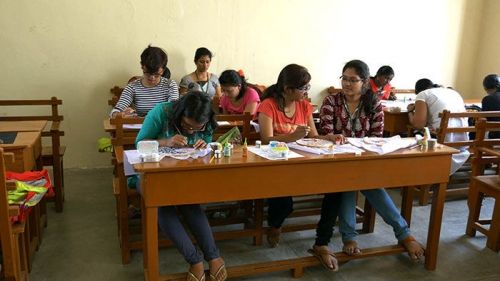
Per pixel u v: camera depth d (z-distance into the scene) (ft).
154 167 5.93
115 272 7.65
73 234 9.15
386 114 13.10
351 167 7.02
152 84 10.61
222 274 6.75
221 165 6.21
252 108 10.50
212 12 14.35
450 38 17.66
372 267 8.04
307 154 7.00
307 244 8.93
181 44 14.28
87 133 13.97
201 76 13.82
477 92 18.39
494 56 17.58
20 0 12.53
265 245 8.83
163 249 8.57
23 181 7.04
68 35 13.14
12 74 12.94
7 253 5.98
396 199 11.80
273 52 15.37
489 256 8.63
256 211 8.62
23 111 13.23
